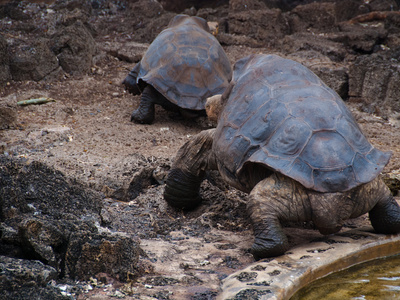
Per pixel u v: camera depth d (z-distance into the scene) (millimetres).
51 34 44031
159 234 17969
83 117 32688
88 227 14102
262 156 14750
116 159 24266
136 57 43438
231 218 19500
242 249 16469
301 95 15680
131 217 19125
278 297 12320
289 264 14117
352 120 15844
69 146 26625
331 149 14477
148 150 26500
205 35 33438
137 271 14047
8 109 29141
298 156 14469
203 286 13430
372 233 16406
